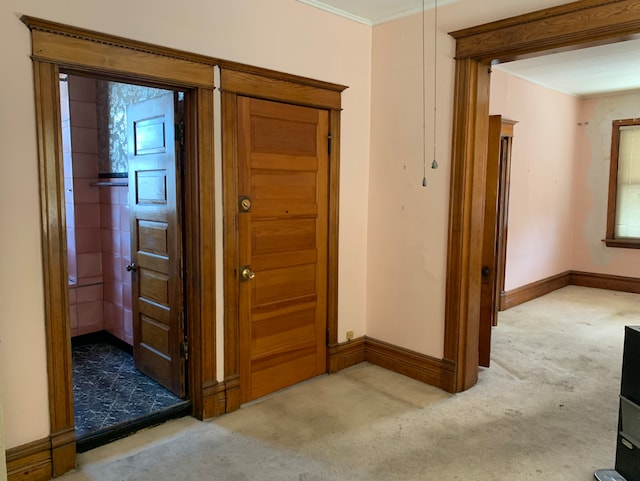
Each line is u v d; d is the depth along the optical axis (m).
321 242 3.46
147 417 2.78
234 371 2.98
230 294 2.91
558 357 3.95
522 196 5.52
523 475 2.33
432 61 3.24
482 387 3.36
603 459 2.46
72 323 4.14
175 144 2.85
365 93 3.63
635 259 6.23
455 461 2.44
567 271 6.69
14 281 2.11
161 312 3.18
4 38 2.00
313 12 3.20
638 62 4.59
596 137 6.38
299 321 3.38
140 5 2.38
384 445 2.59
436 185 3.28
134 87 3.57
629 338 2.20
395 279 3.61
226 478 2.29
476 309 3.31
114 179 3.93
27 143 2.10
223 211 2.83
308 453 2.51
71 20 2.17
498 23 2.83
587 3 2.50
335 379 3.50
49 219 2.18
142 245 3.34
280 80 3.04
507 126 4.98
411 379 3.50
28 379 2.18
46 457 2.24
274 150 3.08
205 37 2.65
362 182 3.70
